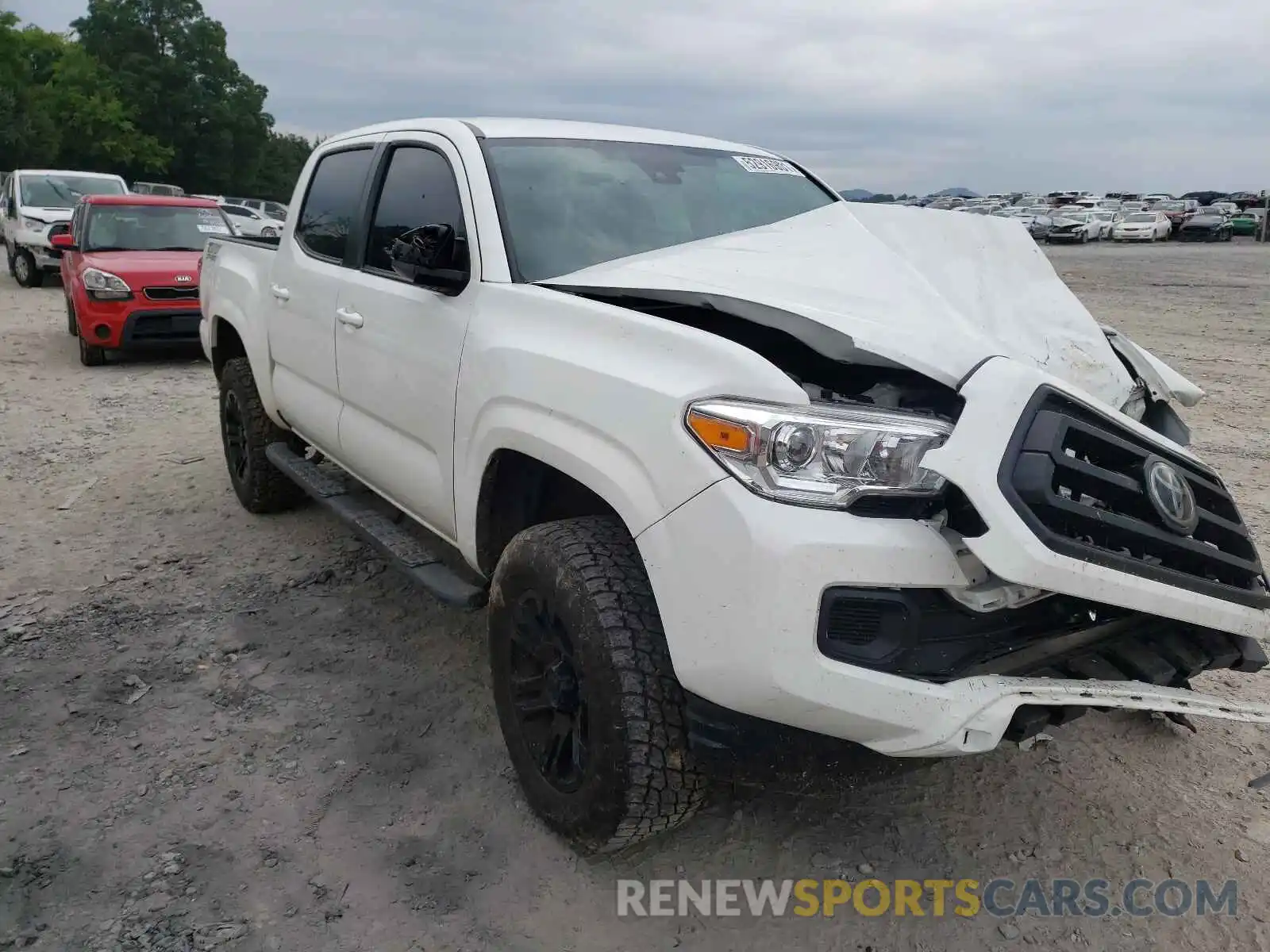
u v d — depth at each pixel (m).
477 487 2.98
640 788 2.38
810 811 2.93
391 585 4.48
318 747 3.23
